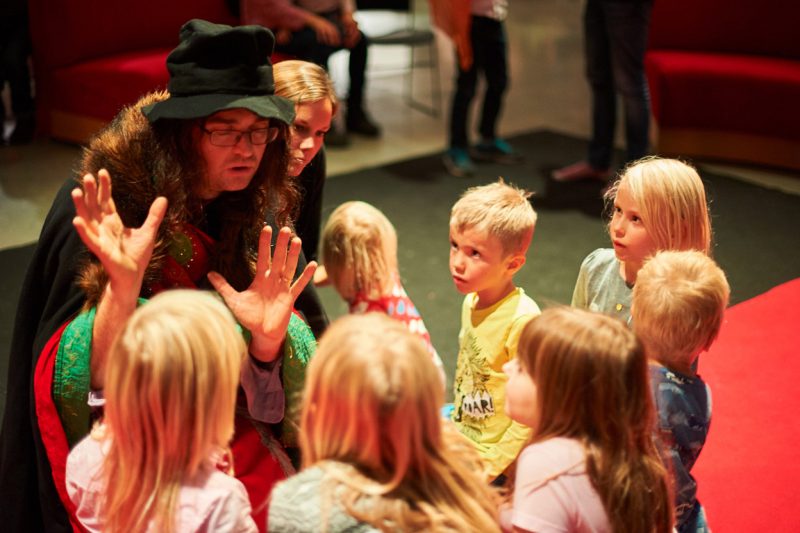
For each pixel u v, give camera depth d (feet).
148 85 16.85
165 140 5.73
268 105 5.62
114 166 5.68
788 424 9.68
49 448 5.73
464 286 7.04
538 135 20.11
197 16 19.17
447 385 10.56
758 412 9.88
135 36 18.44
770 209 15.92
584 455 4.77
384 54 27.25
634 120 16.21
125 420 4.51
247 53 5.67
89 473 5.12
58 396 5.61
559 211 15.79
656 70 18.12
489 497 4.52
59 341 5.63
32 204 15.35
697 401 5.79
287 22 17.26
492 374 7.05
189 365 4.43
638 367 4.84
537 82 24.72
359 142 19.29
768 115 17.61
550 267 13.65
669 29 19.25
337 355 4.18
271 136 5.96
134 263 5.27
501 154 18.38
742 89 17.61
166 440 4.51
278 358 6.14
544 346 4.90
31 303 6.03
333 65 25.55
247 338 5.95
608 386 4.77
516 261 7.06
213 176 5.87
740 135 18.02
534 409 5.15
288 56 17.60
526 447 5.02
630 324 7.09
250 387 6.06
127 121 5.84
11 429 6.14
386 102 22.39
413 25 23.80
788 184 17.19
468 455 4.64
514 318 6.97
